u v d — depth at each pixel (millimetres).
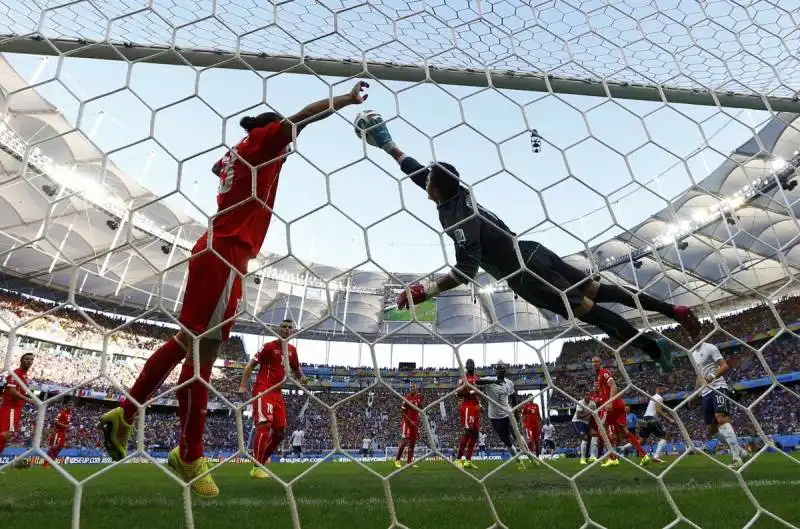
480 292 2668
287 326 5699
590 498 2943
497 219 2988
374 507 2668
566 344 36000
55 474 5457
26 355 6441
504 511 2492
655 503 2699
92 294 33250
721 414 6277
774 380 1966
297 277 35469
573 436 30750
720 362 6410
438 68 3510
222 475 5477
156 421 26969
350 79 2223
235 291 2713
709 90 3102
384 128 2904
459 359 1591
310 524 2160
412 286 2545
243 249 2727
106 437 2533
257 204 2805
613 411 7777
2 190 23031
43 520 2252
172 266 1608
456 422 31109
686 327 3164
